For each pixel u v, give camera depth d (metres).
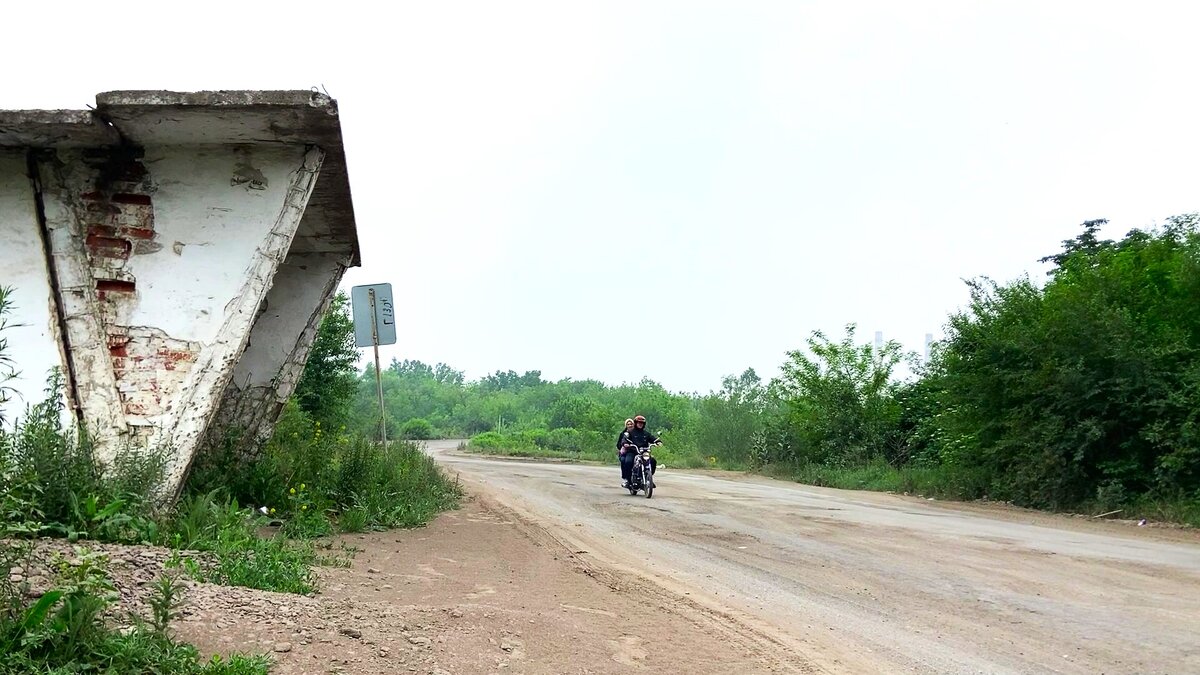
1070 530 14.56
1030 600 8.16
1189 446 16.27
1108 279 19.12
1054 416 18.48
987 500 20.41
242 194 8.53
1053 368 18.56
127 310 8.14
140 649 4.09
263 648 4.59
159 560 5.79
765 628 6.80
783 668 5.63
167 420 7.87
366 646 4.92
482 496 15.66
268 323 12.73
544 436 56.19
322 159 8.64
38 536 6.10
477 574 7.94
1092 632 6.96
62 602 4.21
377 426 32.41
